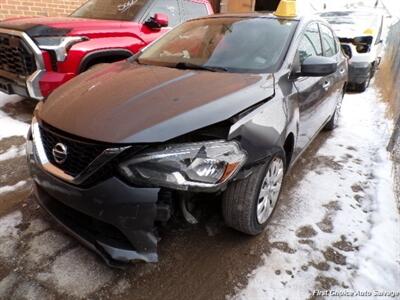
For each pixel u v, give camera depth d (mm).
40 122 2119
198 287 2049
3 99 4906
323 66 2580
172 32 3418
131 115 1889
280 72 2564
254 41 2871
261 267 2215
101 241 1872
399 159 3564
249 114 2053
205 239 2428
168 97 2055
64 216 2051
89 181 1778
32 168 2102
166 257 2254
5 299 1875
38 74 3740
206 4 6074
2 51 4141
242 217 2201
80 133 1822
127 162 1728
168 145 1766
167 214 1822
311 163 3783
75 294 1941
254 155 2004
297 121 2645
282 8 3225
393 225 2668
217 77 2396
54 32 3805
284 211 2807
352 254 2379
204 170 1776
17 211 2611
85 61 4000
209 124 1861
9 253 2189
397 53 7043
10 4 5555
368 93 7523
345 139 4598
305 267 2236
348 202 3010
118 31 4371
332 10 9648
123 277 2080
